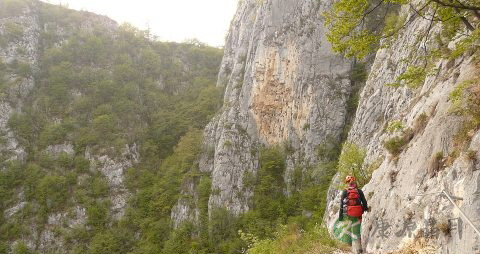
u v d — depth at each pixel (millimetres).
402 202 9695
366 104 31594
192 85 99812
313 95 63312
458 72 10828
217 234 57875
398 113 19719
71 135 81188
